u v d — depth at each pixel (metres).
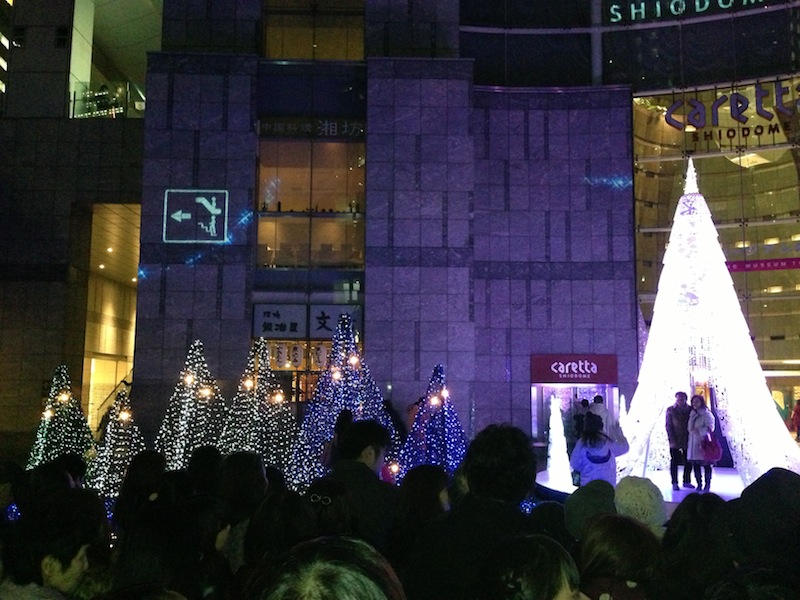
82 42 31.31
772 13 28.03
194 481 6.93
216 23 27.75
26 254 29.17
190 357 24.78
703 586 4.10
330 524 4.89
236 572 4.82
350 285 26.80
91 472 17.34
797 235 27.02
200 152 26.72
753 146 27.91
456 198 26.94
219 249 26.33
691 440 16.22
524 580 2.54
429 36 28.06
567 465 20.61
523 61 29.81
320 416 18.69
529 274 28.19
